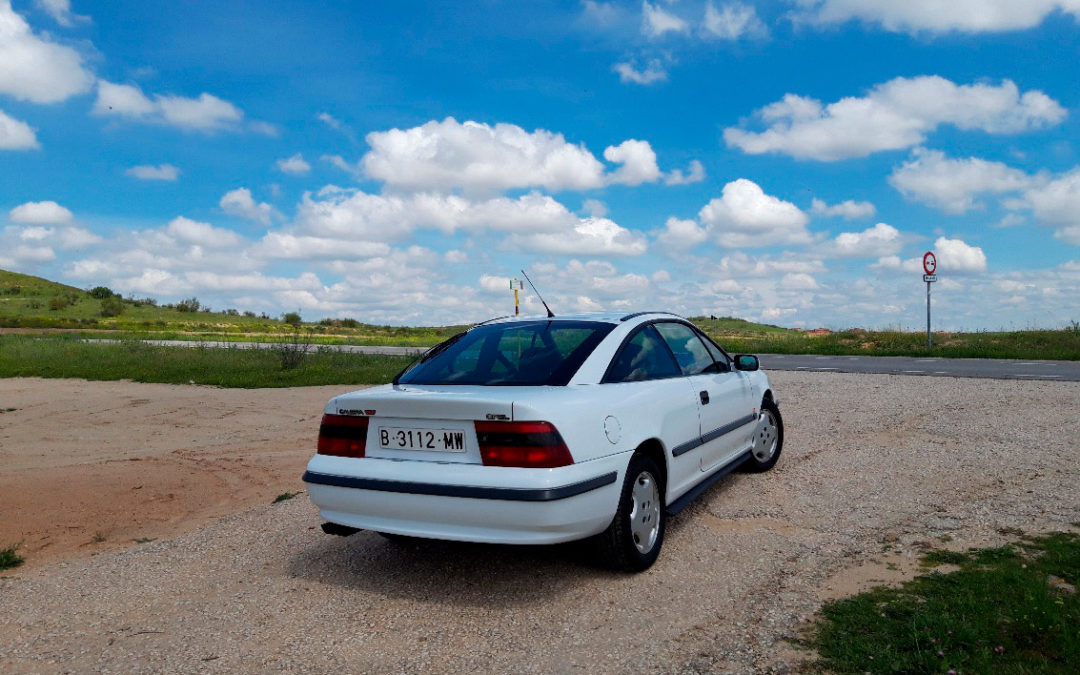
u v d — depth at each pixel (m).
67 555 5.10
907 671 2.87
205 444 9.41
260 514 5.94
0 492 6.89
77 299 115.31
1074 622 3.14
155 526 5.85
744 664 3.05
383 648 3.38
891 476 6.23
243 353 25.42
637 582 4.11
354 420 4.22
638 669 3.08
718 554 4.51
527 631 3.52
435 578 4.30
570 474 3.72
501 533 3.71
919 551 4.30
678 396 4.94
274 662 3.27
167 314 101.25
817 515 5.21
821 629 3.32
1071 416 8.73
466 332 5.24
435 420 3.96
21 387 16.25
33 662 3.33
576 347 4.57
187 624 3.74
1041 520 4.79
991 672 2.79
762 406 6.68
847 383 13.17
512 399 3.80
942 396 10.87
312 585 4.26
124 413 12.16
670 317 5.71
